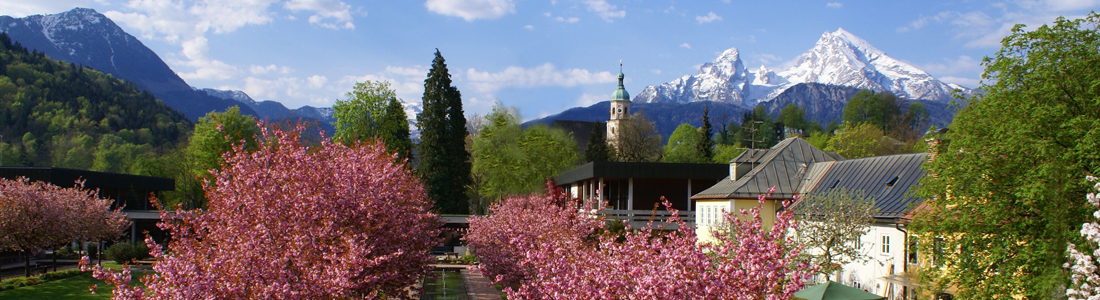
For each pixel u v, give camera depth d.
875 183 28.33
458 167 60.94
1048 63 15.59
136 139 125.62
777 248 9.60
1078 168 14.45
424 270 20.75
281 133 15.82
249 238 12.76
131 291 11.27
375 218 16.25
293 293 12.11
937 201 17.28
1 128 111.50
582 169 50.34
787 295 9.28
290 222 13.72
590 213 28.16
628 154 85.56
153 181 65.81
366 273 15.20
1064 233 13.83
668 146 104.50
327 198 14.81
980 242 16.12
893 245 23.33
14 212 31.31
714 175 46.81
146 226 56.44
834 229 22.95
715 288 9.45
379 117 60.94
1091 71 15.07
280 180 14.45
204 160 64.12
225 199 13.92
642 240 11.25
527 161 62.38
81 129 118.12
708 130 90.25
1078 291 12.11
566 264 12.79
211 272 11.74
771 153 38.22
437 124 59.56
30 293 28.09
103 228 36.28
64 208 33.47
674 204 48.38
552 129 67.38
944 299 20.08
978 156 16.23
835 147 75.12
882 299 16.88
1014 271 15.46
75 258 47.25
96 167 92.81
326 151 17.45
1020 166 15.51
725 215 10.98
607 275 10.89
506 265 23.94
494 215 34.28
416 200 22.55
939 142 18.30
